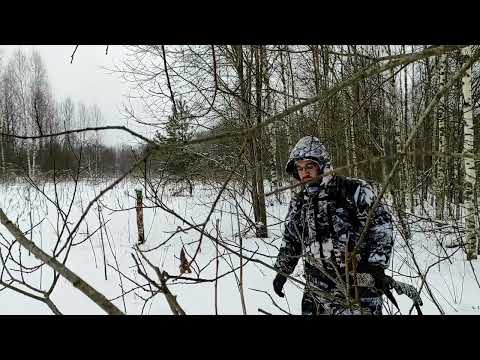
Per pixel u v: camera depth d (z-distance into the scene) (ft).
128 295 13.73
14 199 25.96
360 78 3.54
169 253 19.07
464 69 3.50
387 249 7.11
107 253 19.58
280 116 3.23
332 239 7.44
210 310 12.35
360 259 7.30
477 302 13.01
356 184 7.55
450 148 26.37
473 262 17.85
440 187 26.30
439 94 3.46
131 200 30.04
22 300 13.24
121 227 24.57
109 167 52.54
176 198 26.04
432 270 15.83
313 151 7.48
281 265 8.09
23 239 2.77
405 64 4.01
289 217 8.14
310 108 7.81
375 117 21.90
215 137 3.02
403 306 12.28
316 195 7.66
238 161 3.43
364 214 7.30
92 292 2.70
